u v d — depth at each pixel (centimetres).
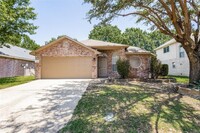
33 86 1302
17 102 833
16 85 1367
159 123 596
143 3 1370
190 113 711
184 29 1220
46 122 592
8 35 1912
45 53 1842
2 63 2123
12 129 542
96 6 1277
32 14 1997
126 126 559
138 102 810
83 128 541
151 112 691
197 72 1245
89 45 1927
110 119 605
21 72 2638
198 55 1254
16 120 610
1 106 767
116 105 751
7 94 1014
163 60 3064
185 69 2342
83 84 1366
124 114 653
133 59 2058
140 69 2016
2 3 1574
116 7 1280
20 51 2961
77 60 1853
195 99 908
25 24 1977
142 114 662
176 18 1242
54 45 1839
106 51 2008
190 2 1336
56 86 1281
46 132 523
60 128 547
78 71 1852
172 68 2706
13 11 1803
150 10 1359
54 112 684
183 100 885
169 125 588
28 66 2900
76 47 1827
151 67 1930
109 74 1991
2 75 2122
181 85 1315
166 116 659
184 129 573
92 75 1822
